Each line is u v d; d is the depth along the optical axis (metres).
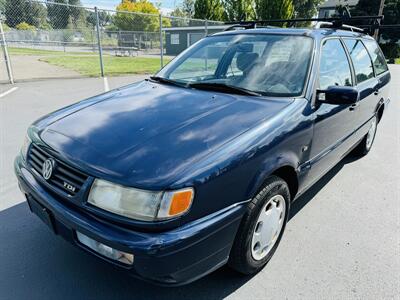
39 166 2.13
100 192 1.77
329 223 3.01
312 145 2.64
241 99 2.52
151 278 1.72
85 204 1.81
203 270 1.87
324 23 3.48
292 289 2.23
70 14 12.09
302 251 2.61
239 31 3.41
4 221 2.87
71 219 1.82
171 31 31.19
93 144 1.99
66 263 2.41
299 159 2.48
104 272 2.33
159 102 2.53
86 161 1.87
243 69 2.93
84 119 2.34
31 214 2.99
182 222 1.70
